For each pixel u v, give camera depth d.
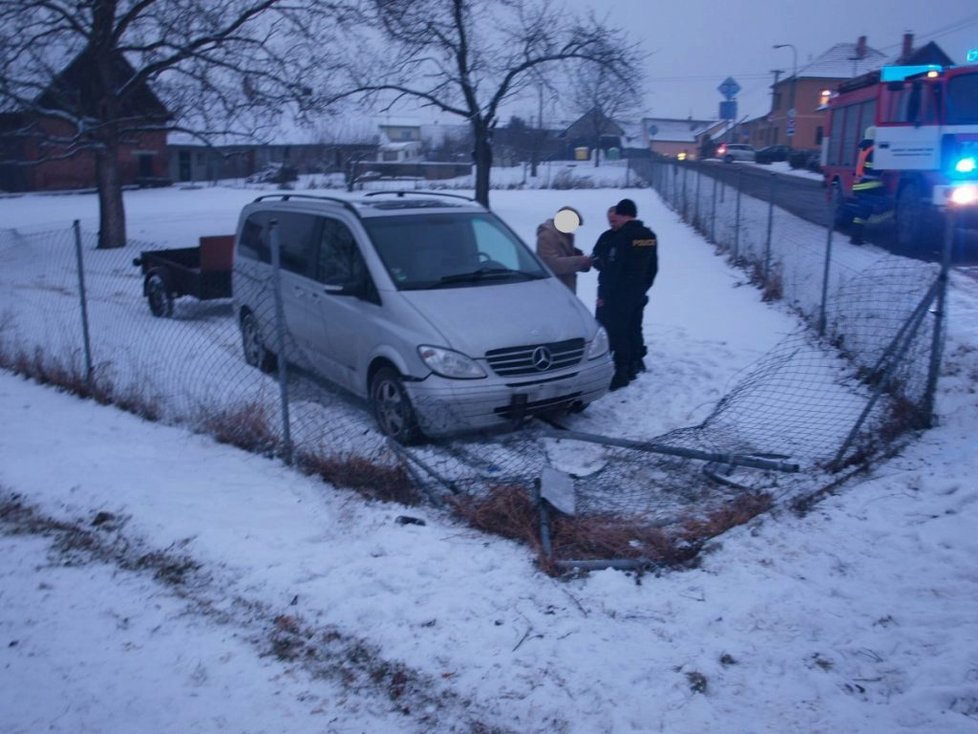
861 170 16.91
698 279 14.48
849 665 4.12
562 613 4.63
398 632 4.46
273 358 9.32
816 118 58.50
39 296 13.92
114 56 21.36
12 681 4.09
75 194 45.88
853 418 7.31
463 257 7.96
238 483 6.41
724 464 6.50
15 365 10.05
